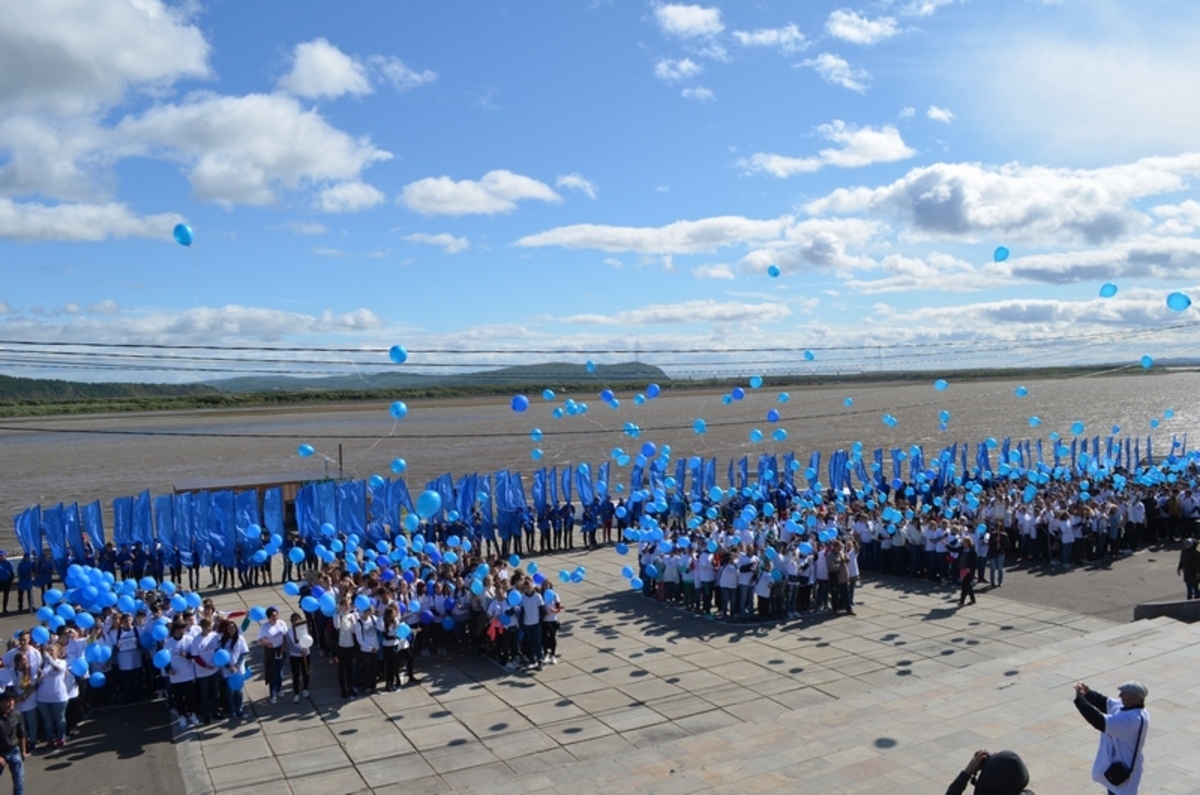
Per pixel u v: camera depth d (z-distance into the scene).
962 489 32.69
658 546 23.05
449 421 147.12
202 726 14.73
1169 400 156.12
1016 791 6.23
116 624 15.95
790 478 36.81
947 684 14.56
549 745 13.61
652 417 120.62
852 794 10.24
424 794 12.02
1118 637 16.89
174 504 25.08
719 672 16.91
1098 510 26.67
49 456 94.75
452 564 19.83
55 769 13.16
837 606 21.00
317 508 26.72
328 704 15.70
